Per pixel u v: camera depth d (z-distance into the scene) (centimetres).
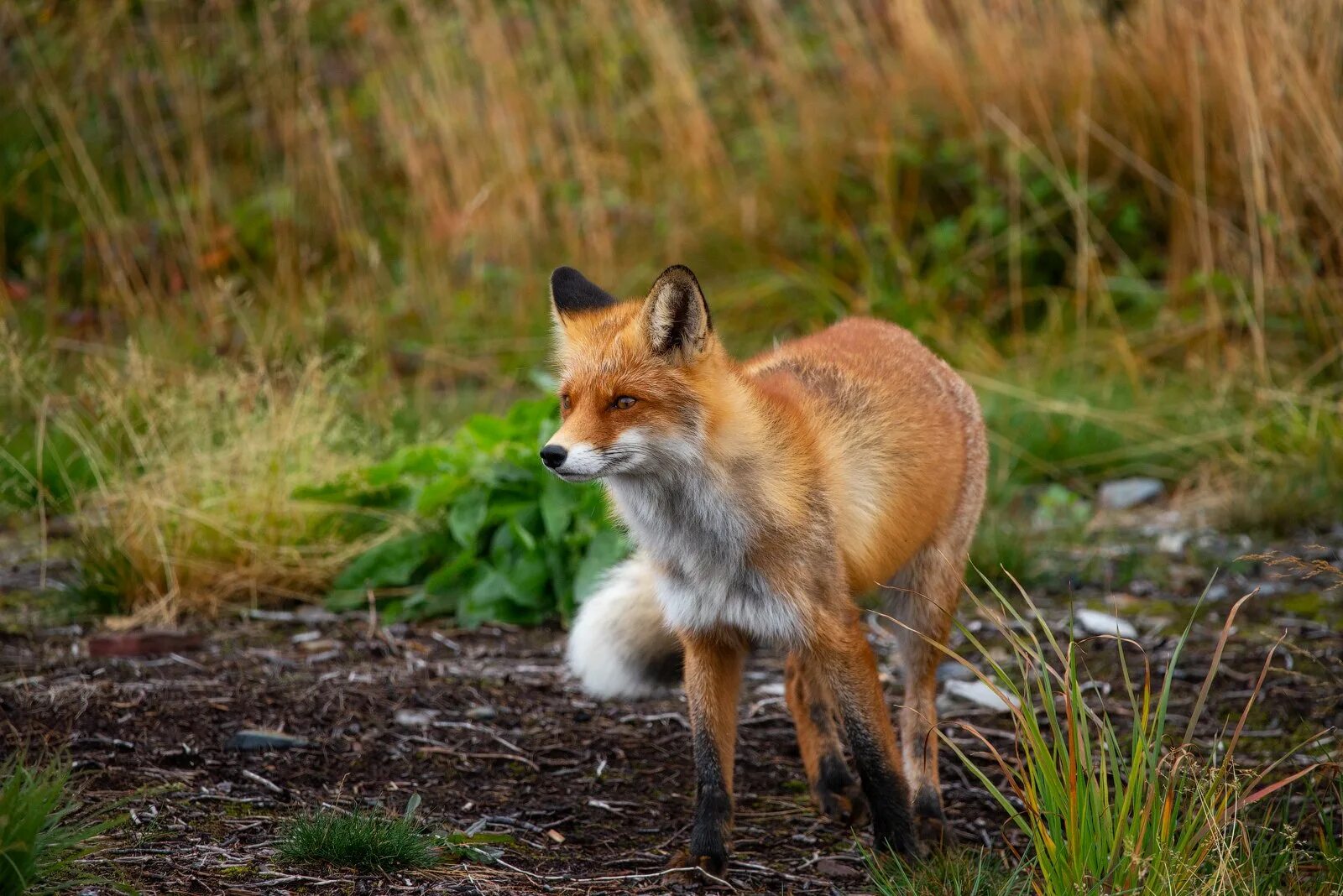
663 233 2066
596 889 703
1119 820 610
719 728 771
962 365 1781
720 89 2312
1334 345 1681
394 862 703
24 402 1525
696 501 752
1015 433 1616
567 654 1102
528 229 2092
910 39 2084
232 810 773
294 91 2180
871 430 830
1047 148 1955
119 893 629
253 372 1595
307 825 719
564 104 2189
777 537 748
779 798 872
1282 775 858
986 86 2025
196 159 2019
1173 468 1581
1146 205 1939
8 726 868
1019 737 718
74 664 1008
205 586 1184
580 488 1186
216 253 1873
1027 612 1216
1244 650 1102
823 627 756
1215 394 1639
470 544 1183
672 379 746
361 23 2261
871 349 916
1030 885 668
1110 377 1725
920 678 882
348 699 966
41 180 2109
